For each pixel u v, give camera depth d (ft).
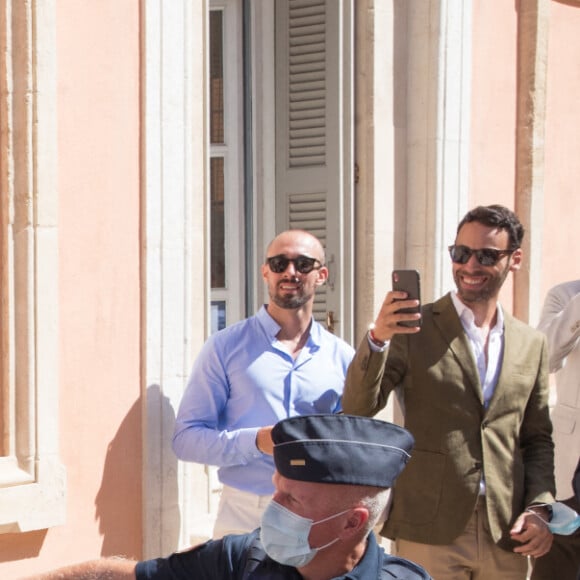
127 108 14.51
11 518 13.10
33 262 13.34
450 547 12.86
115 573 8.44
